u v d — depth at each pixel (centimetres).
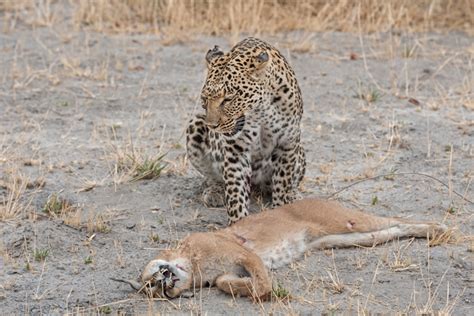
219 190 1210
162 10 2022
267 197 1227
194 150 1205
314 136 1441
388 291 954
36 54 1811
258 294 925
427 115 1533
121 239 1089
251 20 1945
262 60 1086
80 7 2000
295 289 959
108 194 1228
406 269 1002
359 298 938
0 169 1298
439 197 1211
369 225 1062
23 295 957
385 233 1066
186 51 1850
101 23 1952
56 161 1334
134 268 1018
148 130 1463
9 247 1059
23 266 1021
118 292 961
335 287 955
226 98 1079
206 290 961
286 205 1075
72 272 1008
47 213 1159
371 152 1376
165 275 934
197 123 1202
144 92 1639
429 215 1159
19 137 1421
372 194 1227
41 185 1245
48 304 938
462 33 1952
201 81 1697
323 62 1792
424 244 1066
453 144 1405
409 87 1667
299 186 1247
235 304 926
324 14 1984
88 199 1210
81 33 1933
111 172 1298
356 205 1191
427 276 986
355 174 1294
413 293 948
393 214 1165
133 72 1738
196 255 960
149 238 1093
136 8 2031
